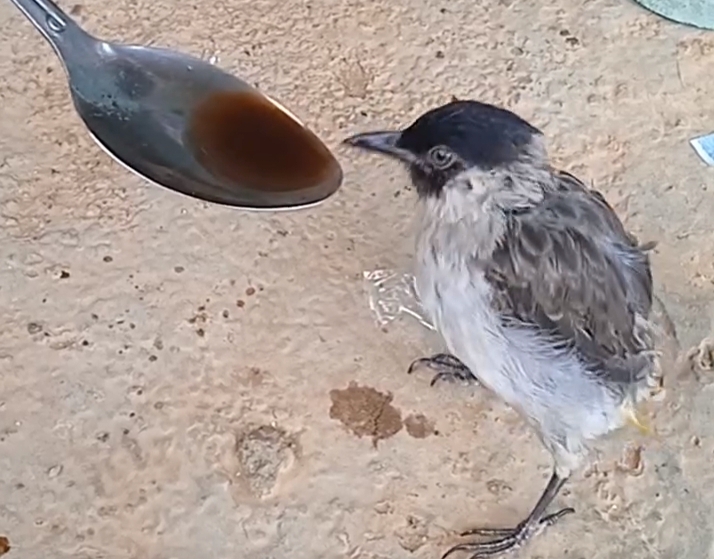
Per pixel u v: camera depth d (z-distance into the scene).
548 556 0.33
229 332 0.36
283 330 0.36
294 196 0.32
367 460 0.34
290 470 0.34
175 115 0.32
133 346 0.35
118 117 0.32
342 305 0.36
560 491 0.34
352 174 0.38
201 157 0.32
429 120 0.32
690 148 0.40
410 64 0.41
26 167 0.38
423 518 0.33
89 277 0.36
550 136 0.40
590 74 0.41
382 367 0.35
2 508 0.33
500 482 0.34
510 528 0.33
